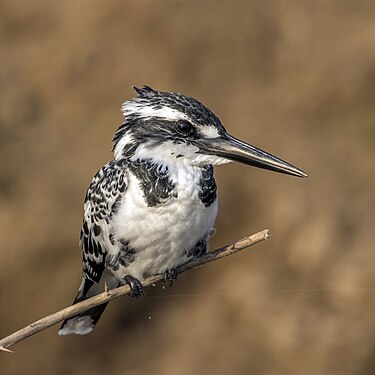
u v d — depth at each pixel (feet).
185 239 21.27
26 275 44.21
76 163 47.03
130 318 44.21
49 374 43.98
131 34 50.11
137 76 49.16
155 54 49.65
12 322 43.68
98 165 46.91
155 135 21.20
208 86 49.06
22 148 47.65
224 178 45.32
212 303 43.57
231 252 20.85
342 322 42.55
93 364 43.68
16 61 50.29
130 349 43.65
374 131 47.11
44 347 44.24
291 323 42.57
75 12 50.90
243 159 21.21
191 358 42.86
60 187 46.24
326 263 43.57
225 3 51.06
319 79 49.06
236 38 50.19
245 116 48.11
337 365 41.98
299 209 44.73
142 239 21.17
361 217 44.70
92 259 22.52
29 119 48.83
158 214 20.92
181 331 43.50
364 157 46.91
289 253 43.93
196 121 21.12
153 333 43.68
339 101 48.85
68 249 44.62
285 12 50.98
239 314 43.21
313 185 45.65
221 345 42.80
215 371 42.47
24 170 46.98
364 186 45.68
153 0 50.37
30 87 49.62
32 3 51.37
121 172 21.20
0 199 45.80
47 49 50.37
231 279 43.78
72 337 44.06
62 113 48.83
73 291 43.98
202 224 21.29
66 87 49.24
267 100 48.67
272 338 42.57
